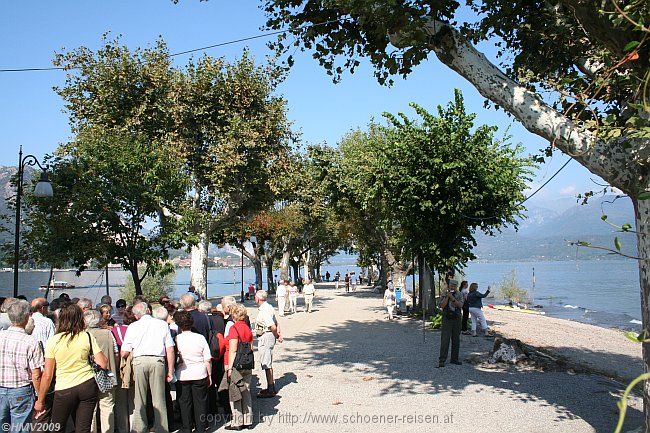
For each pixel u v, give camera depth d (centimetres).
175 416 834
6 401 608
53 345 616
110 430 749
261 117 2773
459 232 1966
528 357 1250
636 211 629
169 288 4269
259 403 900
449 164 1822
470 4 1007
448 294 1218
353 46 934
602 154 638
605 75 604
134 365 721
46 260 1591
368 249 4388
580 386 1001
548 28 895
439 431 731
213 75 2712
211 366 813
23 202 1656
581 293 5828
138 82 2630
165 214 2092
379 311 2775
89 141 1795
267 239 4878
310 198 4388
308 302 2753
